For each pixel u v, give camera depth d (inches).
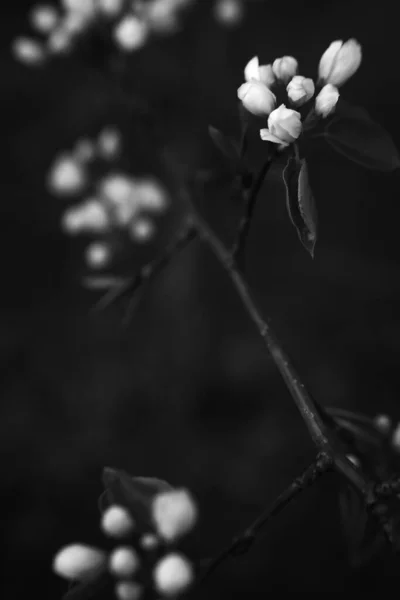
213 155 22.4
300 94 19.8
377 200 78.7
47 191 75.8
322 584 50.7
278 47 79.0
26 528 53.0
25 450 57.6
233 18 32.7
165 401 62.2
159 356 65.1
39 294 70.9
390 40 84.8
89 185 29.1
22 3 80.6
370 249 76.2
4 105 77.2
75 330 67.7
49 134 75.5
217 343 66.6
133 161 29.0
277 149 20.1
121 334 66.8
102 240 27.2
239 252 21.8
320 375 63.9
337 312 70.1
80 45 26.3
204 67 58.6
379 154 20.0
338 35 84.1
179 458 58.6
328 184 78.5
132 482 19.0
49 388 62.4
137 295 23.3
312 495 55.2
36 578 50.9
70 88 71.7
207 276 69.4
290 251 74.9
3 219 73.6
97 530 53.7
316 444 19.7
